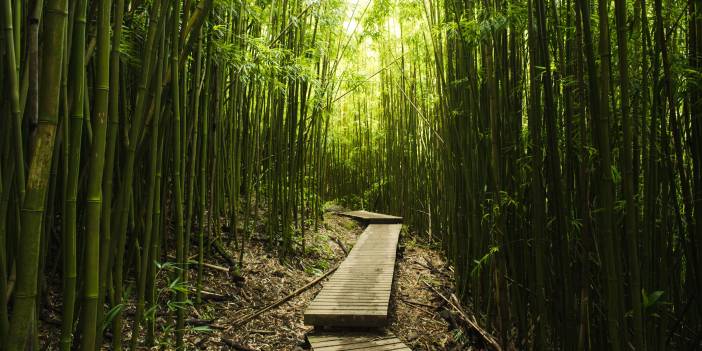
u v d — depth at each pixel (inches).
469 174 124.0
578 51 63.6
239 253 140.6
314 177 227.6
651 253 66.6
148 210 62.1
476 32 92.8
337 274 134.7
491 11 90.0
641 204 66.9
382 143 318.7
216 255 130.8
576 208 74.9
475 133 111.6
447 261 182.7
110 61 46.3
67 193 39.4
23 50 44.9
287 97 166.1
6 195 40.2
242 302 113.0
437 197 227.9
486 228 113.7
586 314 66.8
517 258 95.7
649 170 61.1
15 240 45.1
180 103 79.6
